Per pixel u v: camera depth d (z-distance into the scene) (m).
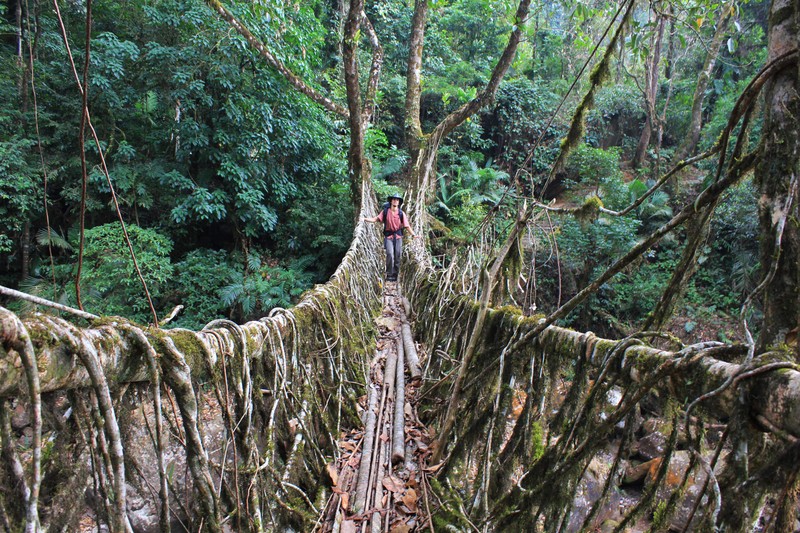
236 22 5.09
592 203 1.22
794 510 0.60
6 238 5.40
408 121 9.08
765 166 0.73
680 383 0.79
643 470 2.43
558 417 1.17
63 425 0.81
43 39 5.76
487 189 9.26
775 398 0.59
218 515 1.03
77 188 5.81
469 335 2.00
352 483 1.74
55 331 0.70
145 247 5.73
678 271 0.93
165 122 6.56
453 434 1.77
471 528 1.34
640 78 10.61
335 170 8.20
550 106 10.91
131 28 6.51
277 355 1.51
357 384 2.39
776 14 0.74
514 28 4.84
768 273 0.69
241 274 6.22
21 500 0.66
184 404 0.95
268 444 1.37
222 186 6.72
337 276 2.94
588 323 5.78
